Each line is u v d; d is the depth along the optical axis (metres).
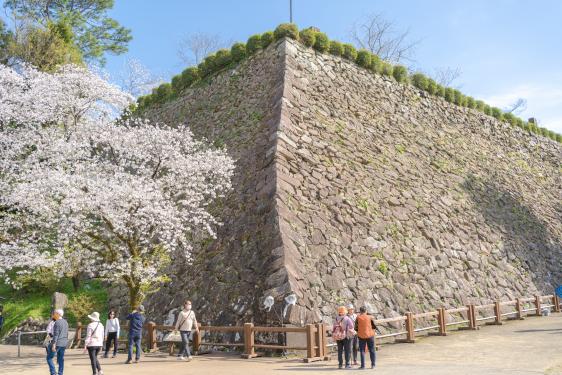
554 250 26.70
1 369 12.47
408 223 20.05
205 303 15.69
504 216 25.95
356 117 23.59
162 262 16.48
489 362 10.71
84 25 38.78
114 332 14.53
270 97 21.56
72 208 13.84
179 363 12.46
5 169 17.83
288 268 14.28
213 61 27.92
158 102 30.78
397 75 28.83
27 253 14.74
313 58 24.47
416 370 9.99
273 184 16.88
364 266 16.78
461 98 32.44
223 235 17.38
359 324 10.79
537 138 37.28
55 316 10.83
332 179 19.02
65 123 20.86
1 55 31.00
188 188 17.53
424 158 25.09
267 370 10.78
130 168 18.95
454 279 19.45
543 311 21.33
